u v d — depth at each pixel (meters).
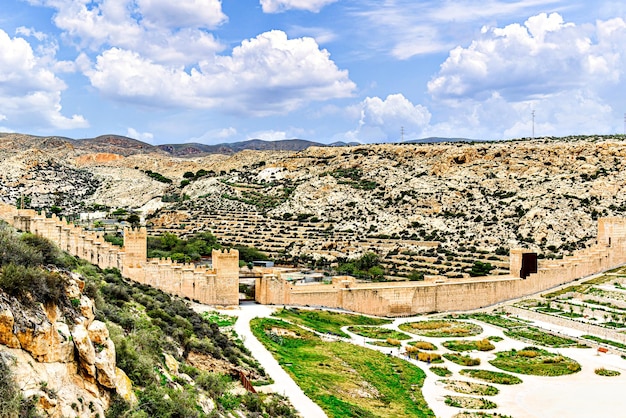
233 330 92.69
